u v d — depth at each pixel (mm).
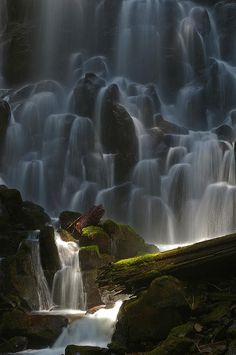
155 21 25641
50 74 25141
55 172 18797
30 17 25844
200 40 24781
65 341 9516
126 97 20828
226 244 8492
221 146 17359
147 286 9062
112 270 9531
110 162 18219
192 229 16625
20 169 18797
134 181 17781
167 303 8242
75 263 11336
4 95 22672
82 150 18922
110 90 19359
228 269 8633
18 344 9328
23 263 11008
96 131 19109
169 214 17094
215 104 22969
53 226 12766
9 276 10859
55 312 10531
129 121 18438
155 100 21812
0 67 24656
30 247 11289
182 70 24609
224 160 17094
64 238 11844
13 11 25891
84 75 22266
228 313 7898
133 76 25328
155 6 25812
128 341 8312
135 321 8312
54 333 9562
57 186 18562
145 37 25500
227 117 22453
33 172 18609
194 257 8672
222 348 7211
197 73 24328
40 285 11125
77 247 11664
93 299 10820
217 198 16328
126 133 18266
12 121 19953
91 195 17906
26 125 20266
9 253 11617
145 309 8320
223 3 26750
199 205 16719
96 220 12227
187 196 17109
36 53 25078
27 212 12680
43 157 19375
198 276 8750
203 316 8102
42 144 19750
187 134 19031
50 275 11219
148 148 18469
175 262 8859
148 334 8195
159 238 16906
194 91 23156
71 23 26188
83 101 19906
